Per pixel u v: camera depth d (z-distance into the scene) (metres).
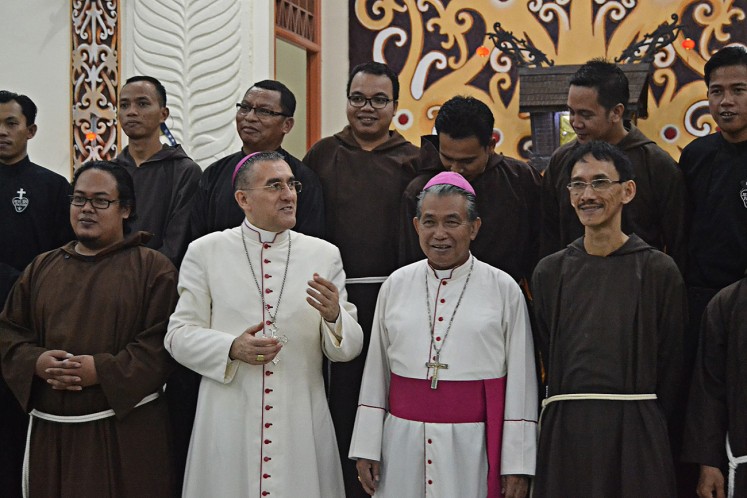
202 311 4.25
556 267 4.11
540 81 5.96
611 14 6.55
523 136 6.66
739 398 3.97
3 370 4.29
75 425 4.22
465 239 4.09
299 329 4.22
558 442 3.95
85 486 4.17
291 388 4.18
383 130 4.95
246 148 4.88
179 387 4.64
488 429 4.02
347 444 4.72
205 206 4.88
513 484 3.96
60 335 4.25
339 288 4.33
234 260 4.28
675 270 4.01
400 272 4.27
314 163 5.01
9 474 4.64
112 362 4.16
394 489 4.06
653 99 6.52
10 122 5.05
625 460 3.85
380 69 4.93
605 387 3.92
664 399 4.01
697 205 4.51
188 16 6.14
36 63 6.41
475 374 4.04
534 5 6.65
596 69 4.54
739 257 4.36
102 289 4.30
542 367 4.55
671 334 3.98
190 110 6.14
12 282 4.75
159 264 4.39
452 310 4.10
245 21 6.11
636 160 4.53
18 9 6.42
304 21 6.73
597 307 3.97
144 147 5.24
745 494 3.92
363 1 6.91
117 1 6.25
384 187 4.88
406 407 4.09
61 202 5.15
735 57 4.38
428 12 6.80
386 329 4.22
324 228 4.79
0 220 5.02
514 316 4.10
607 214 3.98
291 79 6.60
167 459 4.32
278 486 4.10
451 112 4.54
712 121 6.43
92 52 6.31
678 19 6.46
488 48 6.71
